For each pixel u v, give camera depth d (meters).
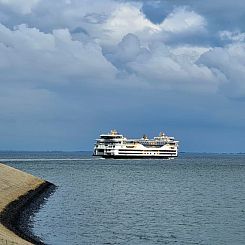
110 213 81.56
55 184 141.75
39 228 64.94
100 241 58.19
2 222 61.78
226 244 57.97
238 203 99.00
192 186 142.50
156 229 66.62
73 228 66.19
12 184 100.62
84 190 124.31
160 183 152.38
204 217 78.25
